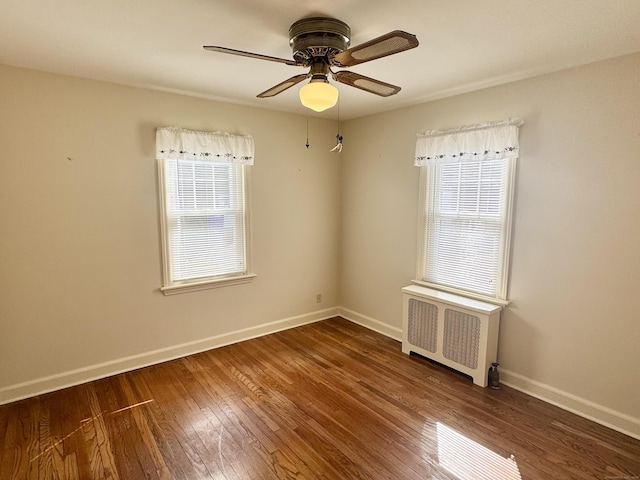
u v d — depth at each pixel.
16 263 2.61
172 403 2.66
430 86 2.91
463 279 3.22
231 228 3.62
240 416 2.50
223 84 2.92
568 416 2.52
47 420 2.44
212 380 2.99
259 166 3.72
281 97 3.30
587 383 2.50
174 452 2.15
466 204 3.14
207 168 3.41
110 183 2.92
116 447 2.19
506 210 2.82
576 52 2.21
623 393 2.35
